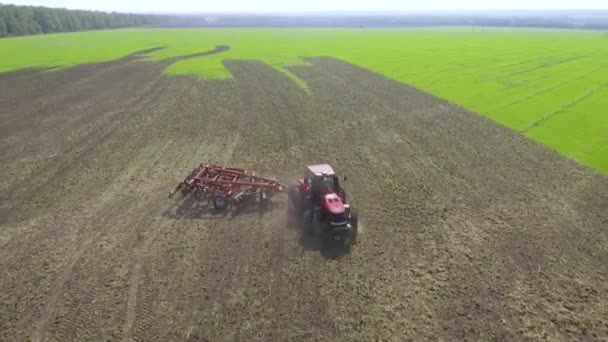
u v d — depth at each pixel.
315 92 46.91
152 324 13.59
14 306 14.38
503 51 84.44
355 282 15.59
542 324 13.78
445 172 25.45
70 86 50.31
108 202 21.66
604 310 14.39
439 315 14.06
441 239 18.41
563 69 60.62
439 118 36.88
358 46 98.69
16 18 141.62
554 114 37.59
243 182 21.88
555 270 16.42
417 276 15.98
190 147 29.72
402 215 20.42
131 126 34.56
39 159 27.56
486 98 43.91
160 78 55.19
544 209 21.06
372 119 36.56
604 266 16.69
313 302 14.59
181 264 16.56
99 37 132.50
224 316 13.92
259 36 137.88
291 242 18.05
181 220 19.84
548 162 26.91
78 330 13.37
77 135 32.38
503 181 24.22
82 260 16.83
